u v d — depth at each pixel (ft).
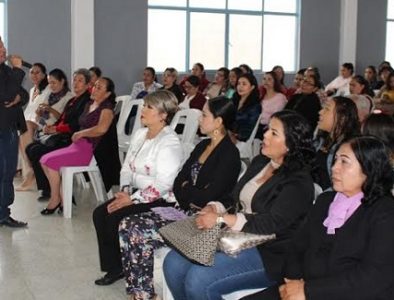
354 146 6.06
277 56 32.91
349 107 9.43
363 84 20.80
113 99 15.07
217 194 9.04
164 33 30.50
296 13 32.83
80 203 16.67
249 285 7.41
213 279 7.30
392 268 5.79
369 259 5.83
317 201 6.69
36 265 11.51
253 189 7.94
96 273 11.12
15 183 18.94
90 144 15.23
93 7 27.96
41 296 10.00
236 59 32.17
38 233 13.67
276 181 7.59
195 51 31.27
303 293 6.00
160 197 10.17
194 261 7.39
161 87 26.20
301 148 7.53
